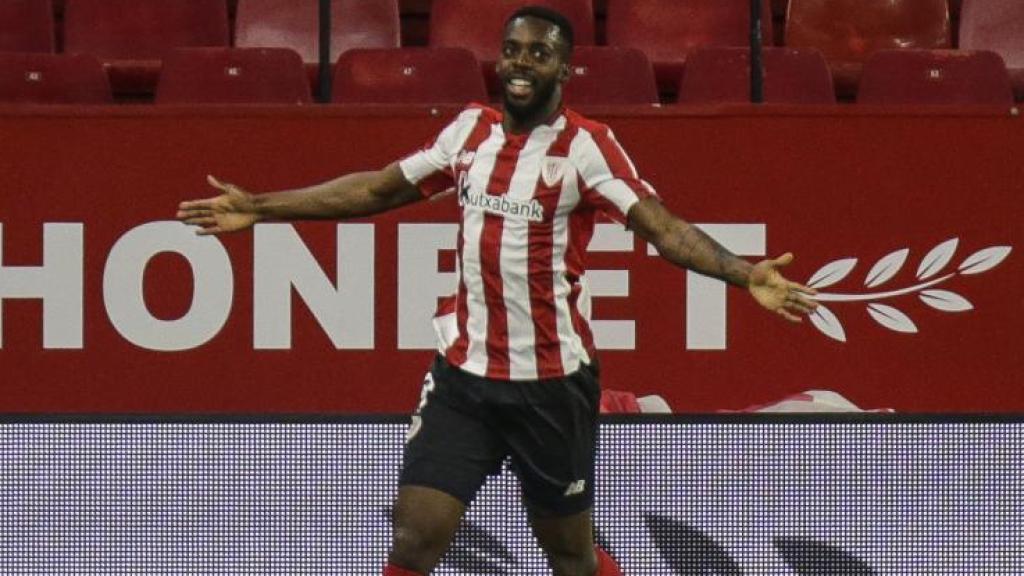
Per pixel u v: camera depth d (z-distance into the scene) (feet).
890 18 101.35
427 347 69.36
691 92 87.30
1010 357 69.31
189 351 69.31
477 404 52.65
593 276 69.26
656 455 65.10
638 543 65.16
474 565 64.28
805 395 69.31
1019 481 65.72
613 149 51.93
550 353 52.75
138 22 100.42
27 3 97.96
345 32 99.96
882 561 65.36
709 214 69.41
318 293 69.26
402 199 54.49
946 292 69.36
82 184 69.05
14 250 68.95
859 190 69.31
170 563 65.05
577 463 53.72
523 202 51.75
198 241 69.26
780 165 69.31
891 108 69.21
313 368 69.31
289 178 69.41
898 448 65.46
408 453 53.26
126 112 69.10
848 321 69.26
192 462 65.10
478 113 53.21
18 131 68.90
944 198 69.31
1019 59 100.12
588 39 99.66
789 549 65.41
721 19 100.53
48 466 65.00
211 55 85.71
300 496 65.16
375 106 69.56
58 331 69.00
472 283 52.60
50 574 64.95
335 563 65.10
